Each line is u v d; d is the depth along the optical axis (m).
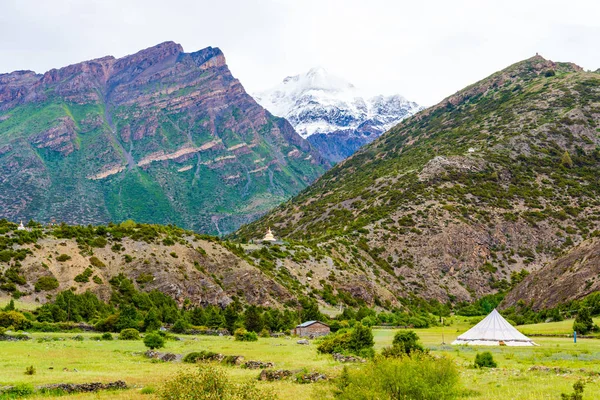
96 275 129.38
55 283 121.56
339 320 128.88
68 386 46.94
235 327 109.69
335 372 53.66
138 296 123.75
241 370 58.00
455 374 36.69
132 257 139.62
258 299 139.25
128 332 92.31
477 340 83.94
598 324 95.38
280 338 101.38
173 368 59.34
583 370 54.00
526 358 65.88
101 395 45.09
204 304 133.88
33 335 89.25
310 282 160.50
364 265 188.38
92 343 82.06
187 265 143.12
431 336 102.19
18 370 55.34
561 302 126.56
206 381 32.88
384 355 42.56
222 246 162.00
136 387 48.28
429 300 178.50
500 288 184.88
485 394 43.62
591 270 127.44
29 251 128.00
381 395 35.59
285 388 47.47
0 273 117.94
